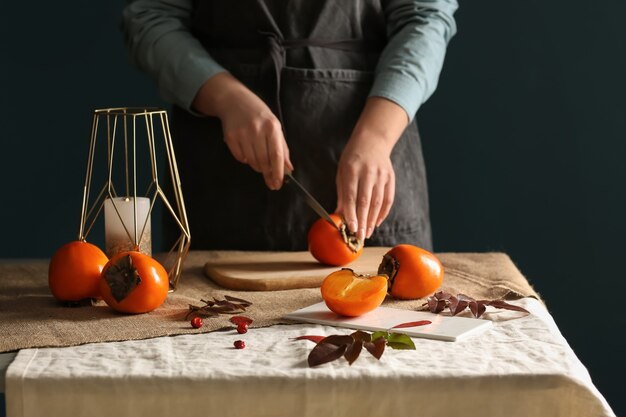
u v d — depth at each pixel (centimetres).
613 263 275
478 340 108
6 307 124
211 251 164
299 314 118
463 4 268
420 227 192
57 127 274
